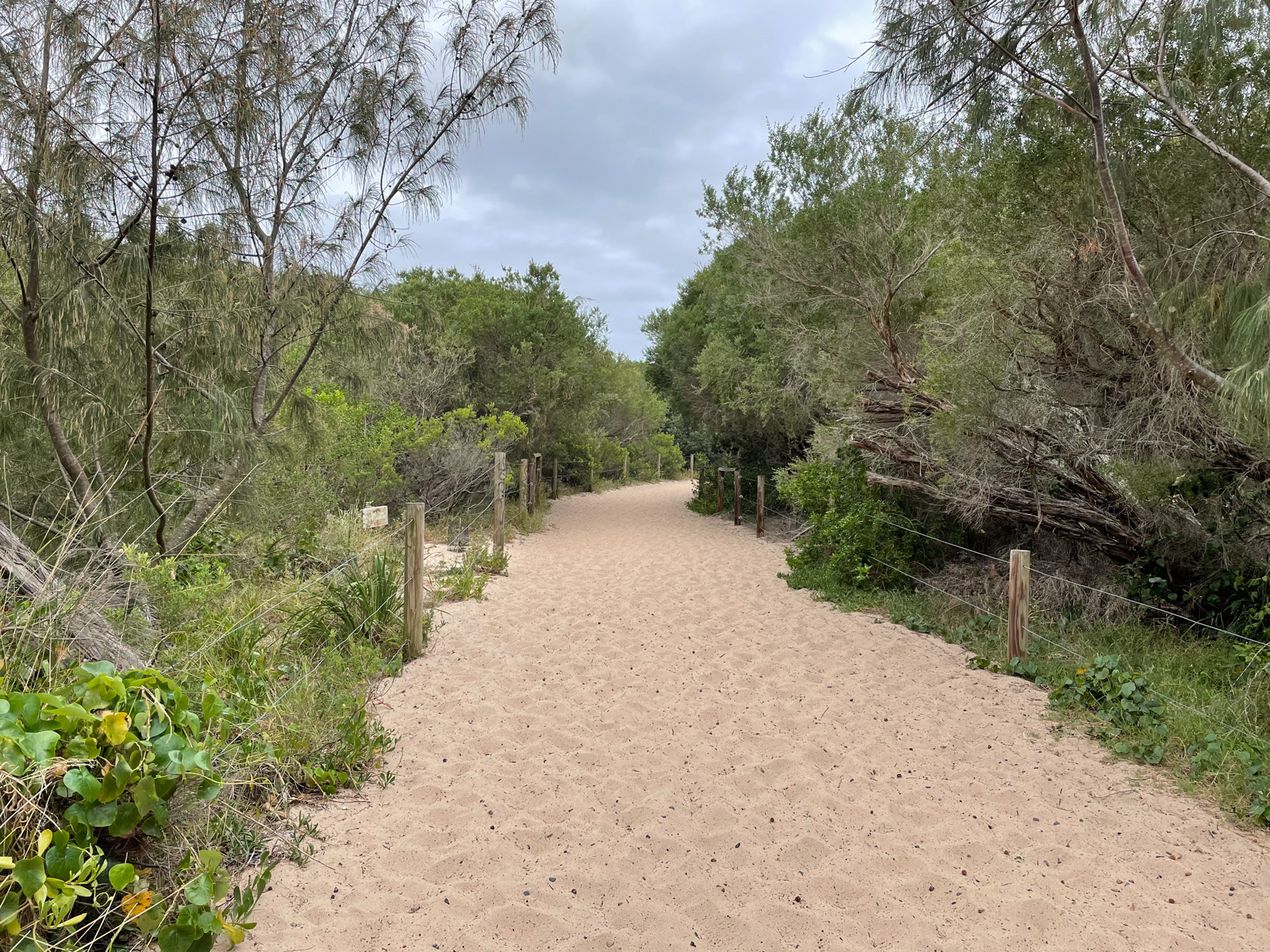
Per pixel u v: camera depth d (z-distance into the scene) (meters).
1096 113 4.18
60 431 5.26
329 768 3.58
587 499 19.28
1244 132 4.90
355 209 6.76
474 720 4.44
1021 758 4.04
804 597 7.92
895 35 4.46
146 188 5.16
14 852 2.14
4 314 5.48
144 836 2.54
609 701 4.81
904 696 4.96
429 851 3.03
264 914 2.56
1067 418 6.23
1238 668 4.75
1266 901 2.78
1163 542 5.90
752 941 2.55
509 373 15.51
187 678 3.56
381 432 10.84
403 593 6.13
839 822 3.36
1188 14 4.54
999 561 7.13
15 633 2.83
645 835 3.22
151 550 6.05
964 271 6.32
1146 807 3.51
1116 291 5.21
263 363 6.63
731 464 16.22
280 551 6.88
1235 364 3.94
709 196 11.12
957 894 2.82
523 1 6.77
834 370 8.88
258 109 5.67
